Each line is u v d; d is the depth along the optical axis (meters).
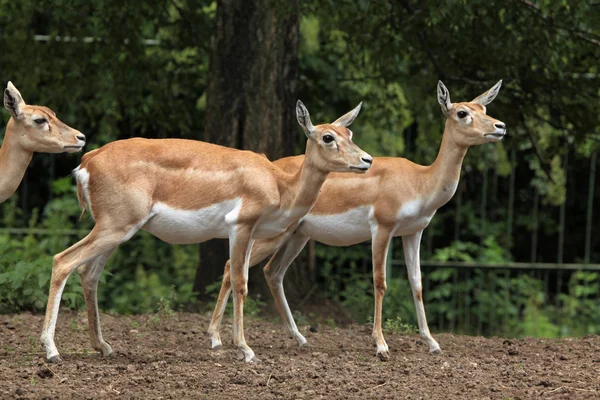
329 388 9.55
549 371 10.71
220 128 15.95
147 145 10.56
